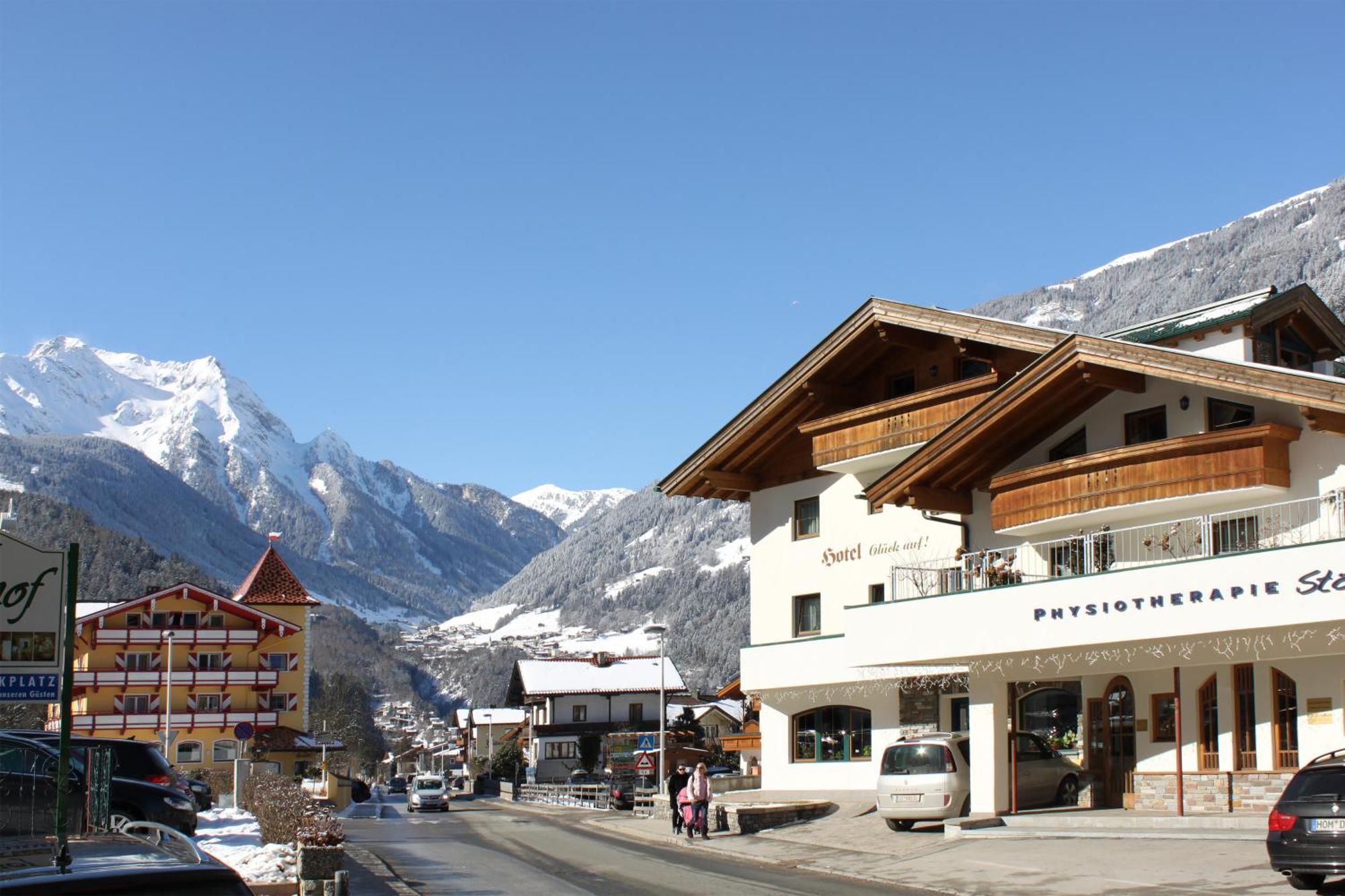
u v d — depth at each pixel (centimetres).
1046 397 2864
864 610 2970
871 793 3453
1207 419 2648
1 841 867
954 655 2766
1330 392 2309
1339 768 1661
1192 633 2352
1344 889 1691
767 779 3834
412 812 5831
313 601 8825
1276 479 2469
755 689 3803
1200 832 2248
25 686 1276
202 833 2430
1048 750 2866
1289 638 2286
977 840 2481
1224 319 2889
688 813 3006
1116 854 2134
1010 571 2867
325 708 14762
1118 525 2808
